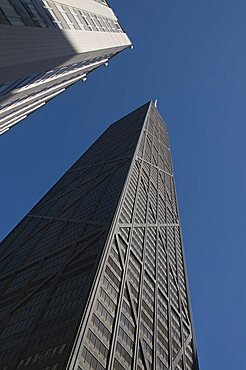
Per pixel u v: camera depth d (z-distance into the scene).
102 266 73.81
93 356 56.78
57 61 52.06
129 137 178.75
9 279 97.50
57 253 94.62
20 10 42.62
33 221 135.75
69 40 53.69
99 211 105.44
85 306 62.31
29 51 42.12
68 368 51.12
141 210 116.44
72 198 133.75
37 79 56.12
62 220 117.00
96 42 66.88
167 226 132.38
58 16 55.12
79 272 77.00
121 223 95.31
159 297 91.75
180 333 91.94
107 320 65.06
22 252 113.00
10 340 67.31
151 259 100.50
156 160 173.75
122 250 86.50
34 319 69.00
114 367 59.38
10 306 81.56
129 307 74.25
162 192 151.88
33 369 55.47
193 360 90.44
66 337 57.97
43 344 60.16
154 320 81.44
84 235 94.56
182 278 119.19
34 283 85.88
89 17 71.50
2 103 56.69
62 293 72.75
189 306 109.69
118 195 108.50
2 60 38.09
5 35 37.09
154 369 70.25
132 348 67.12
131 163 135.12
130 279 81.88
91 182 139.62
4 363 61.28
